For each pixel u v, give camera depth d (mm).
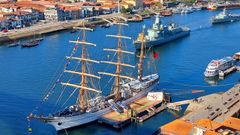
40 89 180750
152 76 186750
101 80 192625
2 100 166750
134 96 166750
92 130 145125
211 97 164000
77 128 145875
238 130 119562
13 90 179375
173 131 123688
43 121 140125
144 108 158375
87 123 147500
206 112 144250
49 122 139625
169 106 159875
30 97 170750
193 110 152875
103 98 160500
